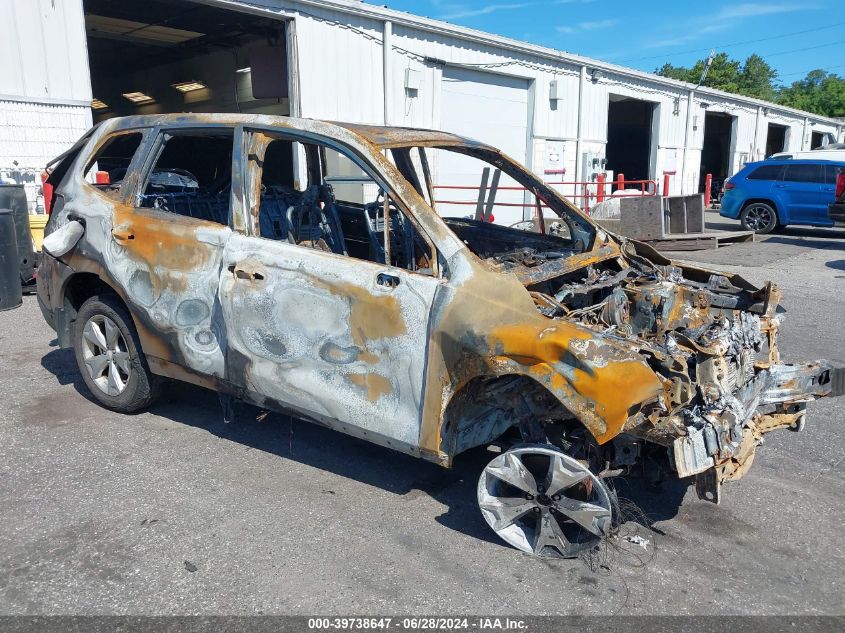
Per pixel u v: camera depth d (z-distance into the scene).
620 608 3.01
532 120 18.98
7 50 9.85
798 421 4.04
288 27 13.04
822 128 40.69
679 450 3.07
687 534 3.62
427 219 3.58
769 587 3.18
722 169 31.95
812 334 7.50
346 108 14.16
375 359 3.60
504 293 3.31
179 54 20.39
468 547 3.46
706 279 4.57
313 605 2.99
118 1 14.45
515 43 17.55
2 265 7.90
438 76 16.03
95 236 4.74
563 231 5.44
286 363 3.90
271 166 8.70
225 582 3.13
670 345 3.35
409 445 3.56
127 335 4.74
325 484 4.08
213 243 4.17
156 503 3.80
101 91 23.98
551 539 3.35
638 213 13.98
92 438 4.62
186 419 4.98
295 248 3.90
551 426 3.51
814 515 3.84
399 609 2.97
